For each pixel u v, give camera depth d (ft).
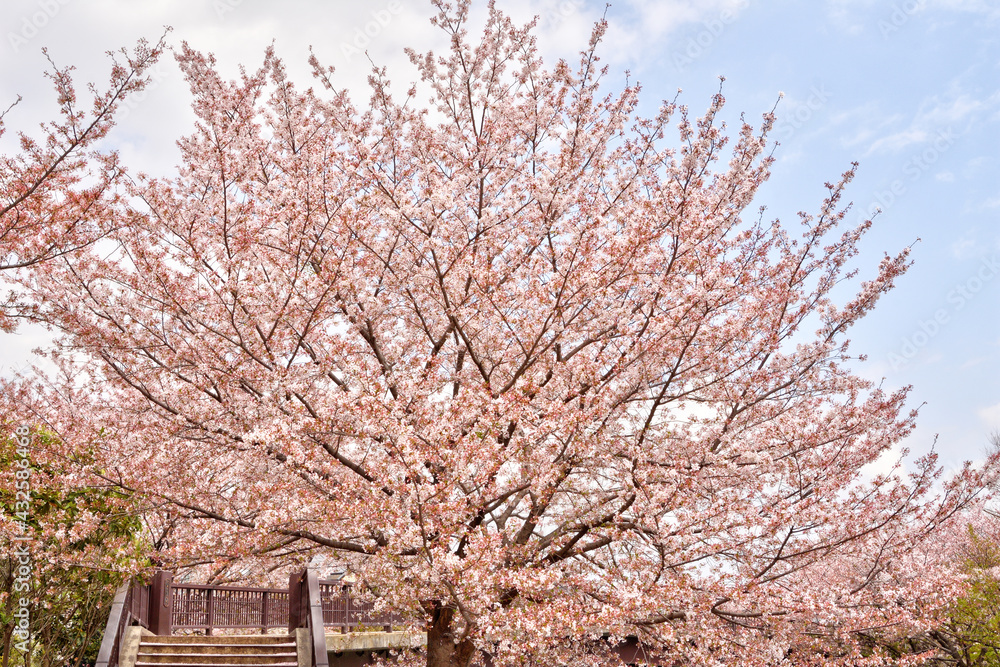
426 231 37.86
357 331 39.47
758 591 31.32
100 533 38.06
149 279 34.12
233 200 36.04
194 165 36.83
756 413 38.32
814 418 36.63
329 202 36.45
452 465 30.09
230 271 34.94
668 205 36.47
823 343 38.60
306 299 34.81
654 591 30.30
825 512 33.09
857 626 32.32
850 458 38.68
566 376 36.24
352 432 31.99
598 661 42.50
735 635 34.45
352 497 31.63
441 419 31.27
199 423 34.76
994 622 49.19
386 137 41.01
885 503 36.09
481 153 40.52
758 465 35.22
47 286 34.58
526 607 29.25
